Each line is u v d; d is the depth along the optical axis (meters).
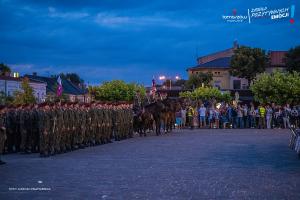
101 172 14.23
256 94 52.19
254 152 20.44
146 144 25.02
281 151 20.92
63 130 20.72
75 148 22.36
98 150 21.77
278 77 51.16
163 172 14.16
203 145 24.14
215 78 82.50
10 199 10.20
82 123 22.61
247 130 40.03
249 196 10.33
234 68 78.75
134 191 10.98
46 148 19.39
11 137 21.72
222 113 44.47
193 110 42.81
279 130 39.78
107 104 27.34
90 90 50.31
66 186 11.75
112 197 10.28
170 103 36.44
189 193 10.70
